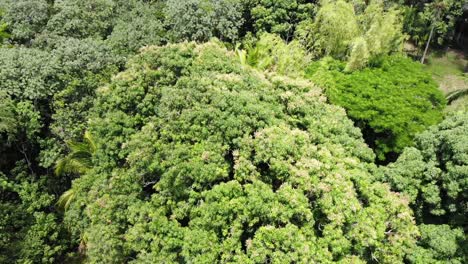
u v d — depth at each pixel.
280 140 14.70
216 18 27.41
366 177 15.31
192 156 14.77
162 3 29.89
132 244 14.02
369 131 21.14
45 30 24.47
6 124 18.61
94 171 17.45
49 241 19.28
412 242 14.14
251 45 28.17
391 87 21.52
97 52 22.52
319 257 12.31
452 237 14.53
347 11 25.58
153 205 14.72
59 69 21.34
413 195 15.82
